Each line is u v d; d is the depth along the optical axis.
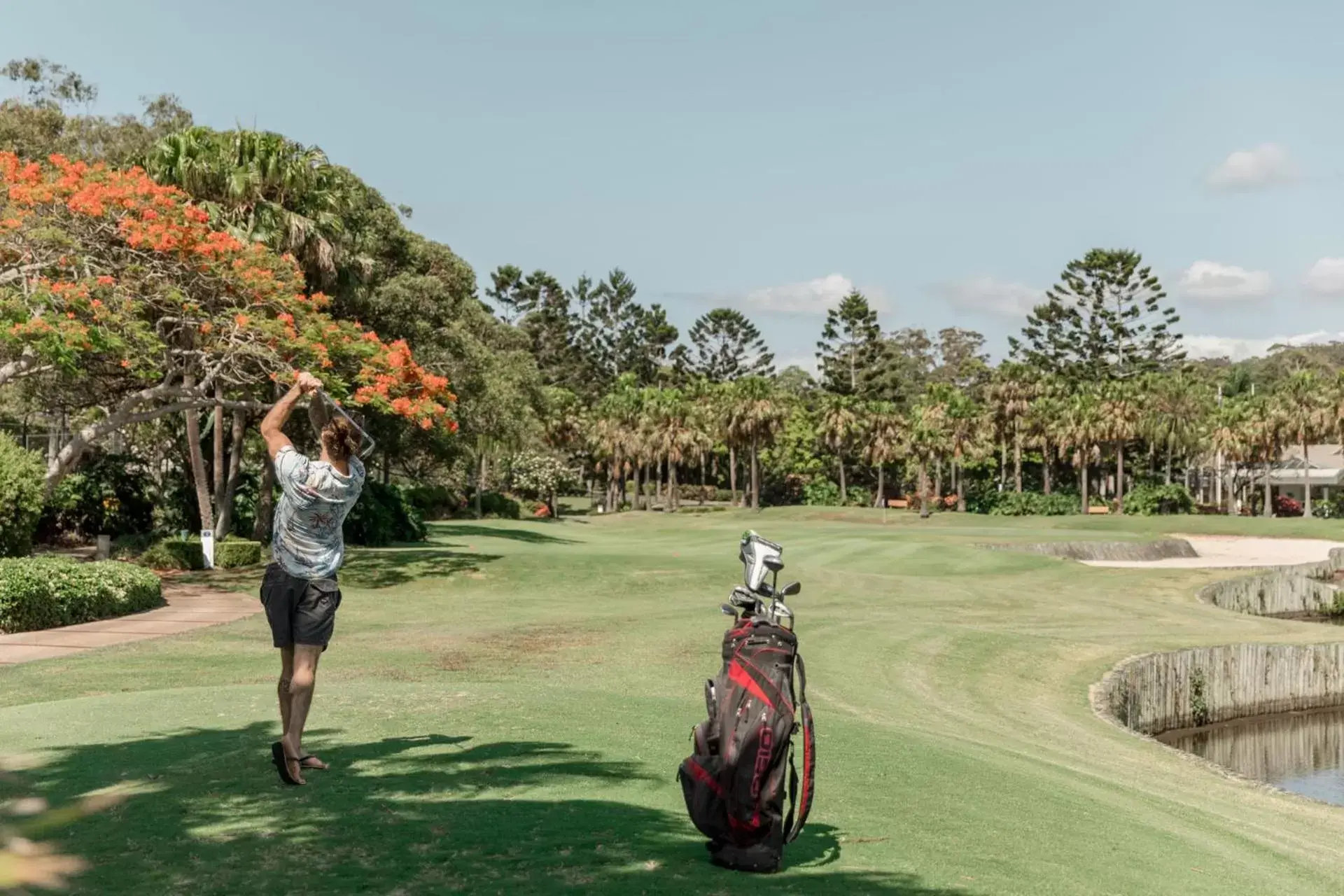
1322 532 63.41
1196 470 102.38
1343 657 22.05
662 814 5.11
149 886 3.79
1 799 4.89
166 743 6.33
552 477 84.25
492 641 16.23
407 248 44.06
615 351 134.12
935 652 18.09
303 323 23.44
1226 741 19.11
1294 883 6.04
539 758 6.18
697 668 14.42
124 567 19.12
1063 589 31.22
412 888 3.85
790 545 42.47
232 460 31.47
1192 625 24.38
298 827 4.57
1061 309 104.38
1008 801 6.77
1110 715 15.27
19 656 13.22
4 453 20.67
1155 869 5.54
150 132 44.31
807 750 4.49
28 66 45.75
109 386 30.48
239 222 26.81
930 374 150.38
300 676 5.25
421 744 6.43
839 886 4.27
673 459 91.94
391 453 47.81
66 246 19.94
